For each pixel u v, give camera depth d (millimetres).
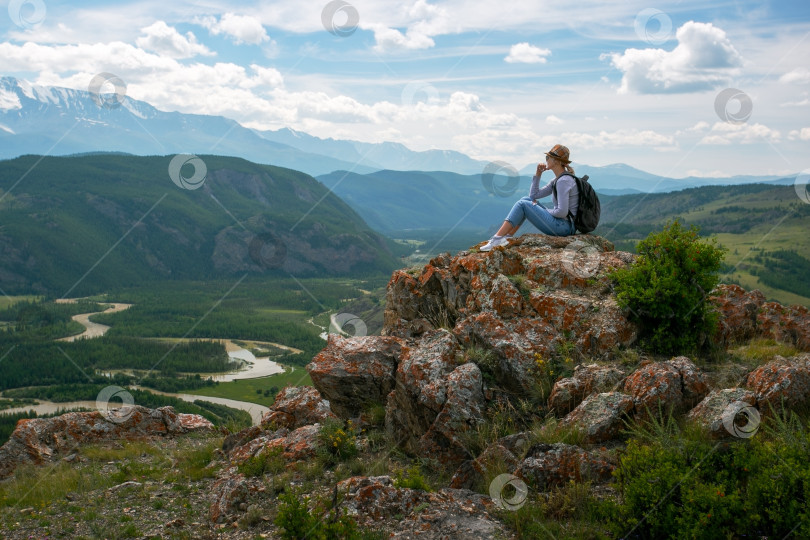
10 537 8477
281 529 7504
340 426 10070
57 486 11086
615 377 8656
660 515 6039
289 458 9617
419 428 9320
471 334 10172
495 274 11445
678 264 9695
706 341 9695
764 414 7277
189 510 8836
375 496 7430
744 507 5758
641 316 9781
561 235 12977
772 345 10055
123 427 16172
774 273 185750
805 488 5543
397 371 9773
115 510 9156
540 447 7484
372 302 149625
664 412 7758
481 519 6793
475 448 8398
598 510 6461
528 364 9453
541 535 6293
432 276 12531
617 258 11453
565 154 12758
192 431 17297
